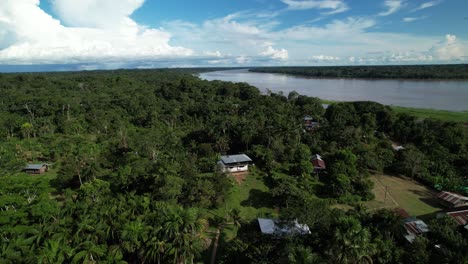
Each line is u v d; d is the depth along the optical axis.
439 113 128.62
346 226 32.06
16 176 64.62
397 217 42.56
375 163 70.94
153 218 38.28
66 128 107.00
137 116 124.19
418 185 66.19
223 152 80.94
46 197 48.94
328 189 60.94
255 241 39.97
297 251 30.83
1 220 40.25
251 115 110.12
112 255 34.44
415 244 37.34
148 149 76.69
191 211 38.59
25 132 102.00
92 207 42.53
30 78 194.62
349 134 87.69
